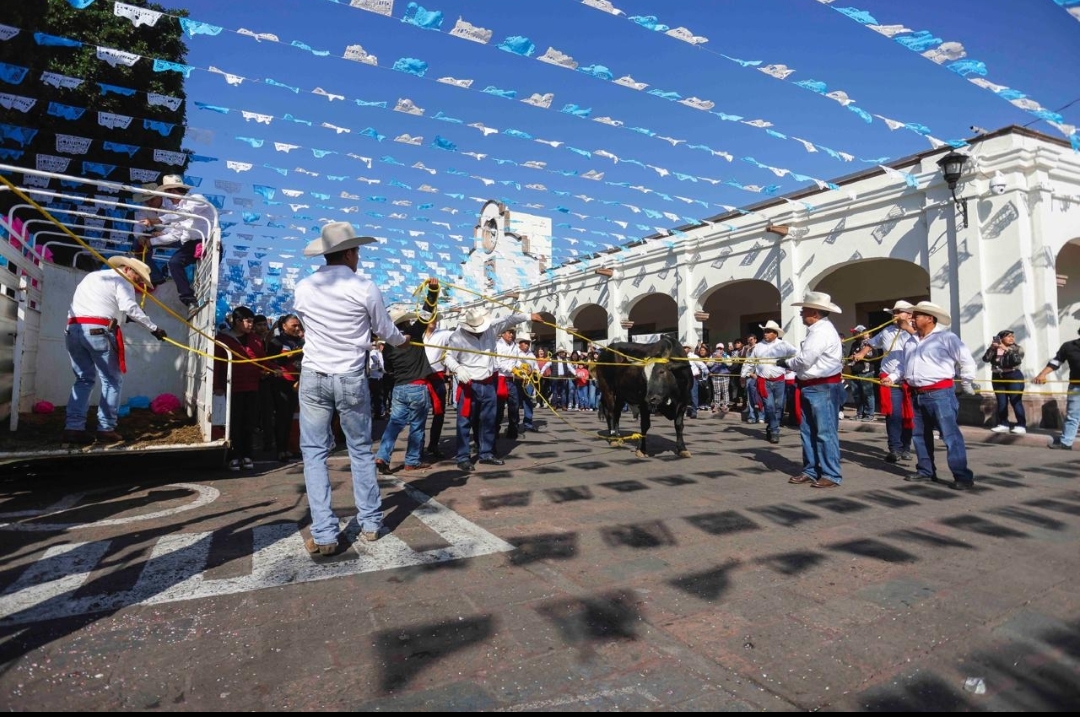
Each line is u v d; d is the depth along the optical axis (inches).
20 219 251.3
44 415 261.0
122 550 145.2
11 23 331.0
